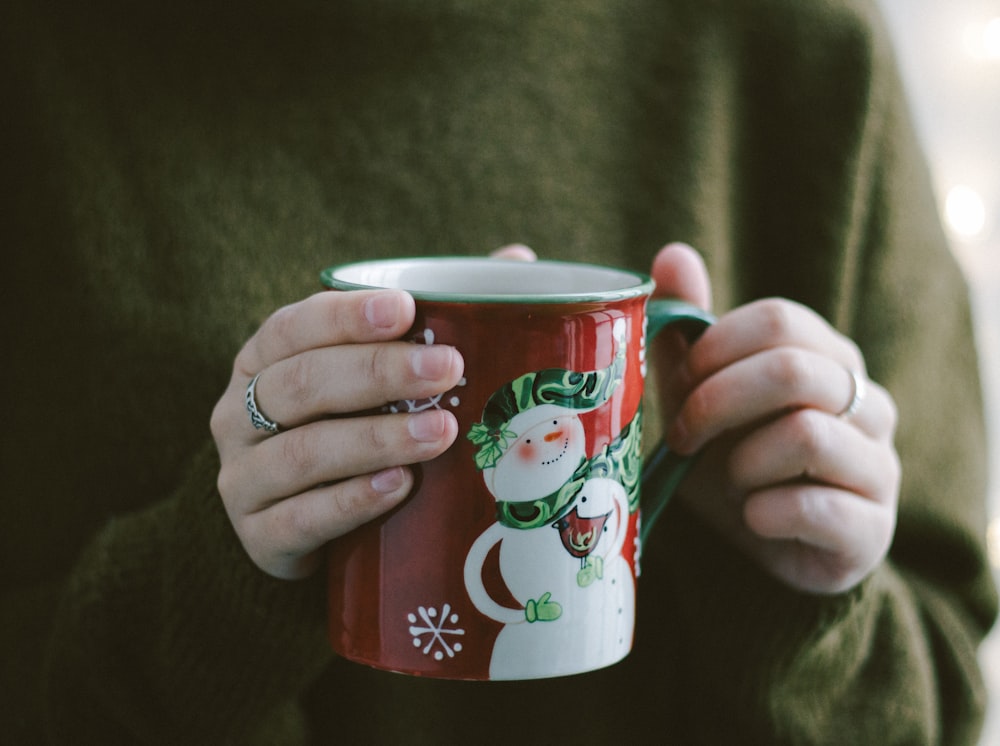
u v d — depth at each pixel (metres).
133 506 0.60
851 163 0.69
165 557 0.52
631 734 0.62
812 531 0.51
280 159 0.62
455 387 0.42
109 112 0.61
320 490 0.44
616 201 0.67
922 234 0.71
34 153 0.60
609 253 0.67
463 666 0.44
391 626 0.44
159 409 0.60
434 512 0.43
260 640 0.50
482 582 0.43
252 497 0.46
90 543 0.57
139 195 0.61
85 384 0.60
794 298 0.70
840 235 0.69
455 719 0.62
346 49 0.63
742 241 0.71
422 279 0.49
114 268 0.60
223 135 0.62
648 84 0.68
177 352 0.60
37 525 0.61
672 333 0.55
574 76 0.66
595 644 0.44
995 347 1.07
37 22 0.60
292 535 0.45
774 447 0.50
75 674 0.53
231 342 0.60
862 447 0.51
